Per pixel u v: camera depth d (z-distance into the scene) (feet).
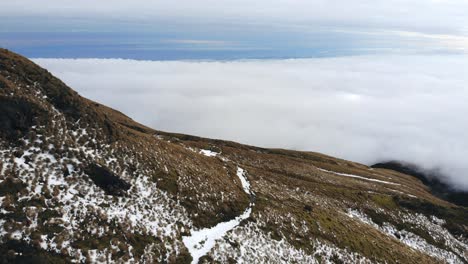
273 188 195.11
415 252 198.49
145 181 118.93
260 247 123.65
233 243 117.39
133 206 106.63
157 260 95.66
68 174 100.94
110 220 96.84
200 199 131.85
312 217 167.73
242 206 146.10
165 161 138.21
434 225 263.49
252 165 272.51
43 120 107.34
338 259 142.20
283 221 149.38
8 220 80.89
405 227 243.40
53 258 79.15
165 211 114.01
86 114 122.42
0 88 104.47
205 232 117.80
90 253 85.10
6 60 119.24
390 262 161.68
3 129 97.81
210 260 105.09
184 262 100.42
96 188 103.45
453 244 244.83
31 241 79.77
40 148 101.09
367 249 161.89
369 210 248.11
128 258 90.38
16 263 74.79
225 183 160.15
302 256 131.85
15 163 92.84
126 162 119.96
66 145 107.04
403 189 406.82
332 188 263.08
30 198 88.02
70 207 92.68
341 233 164.96
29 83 116.47
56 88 122.11
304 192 227.20
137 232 99.19
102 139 120.26
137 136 143.23
